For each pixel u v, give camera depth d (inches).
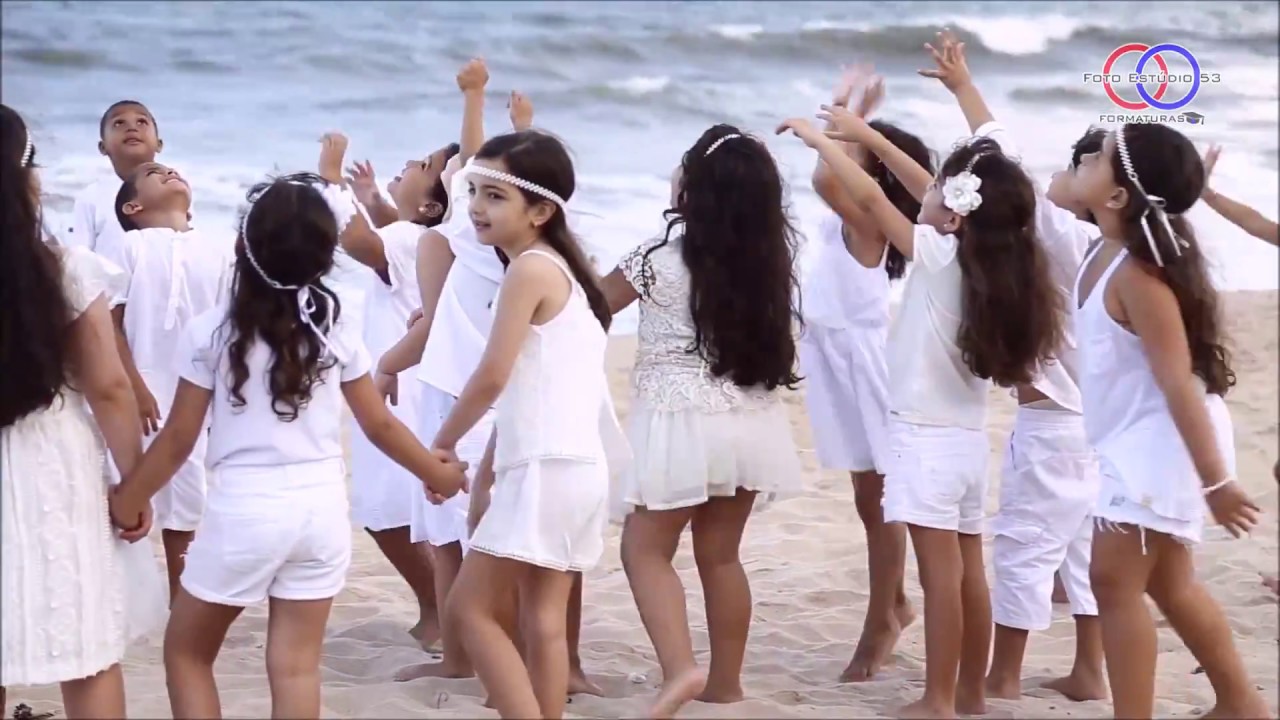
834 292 181.0
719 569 162.1
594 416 143.4
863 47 855.7
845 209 175.3
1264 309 463.5
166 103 679.1
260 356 131.6
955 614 154.9
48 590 129.3
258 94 705.0
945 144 623.5
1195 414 138.8
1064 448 169.5
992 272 152.1
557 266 141.7
